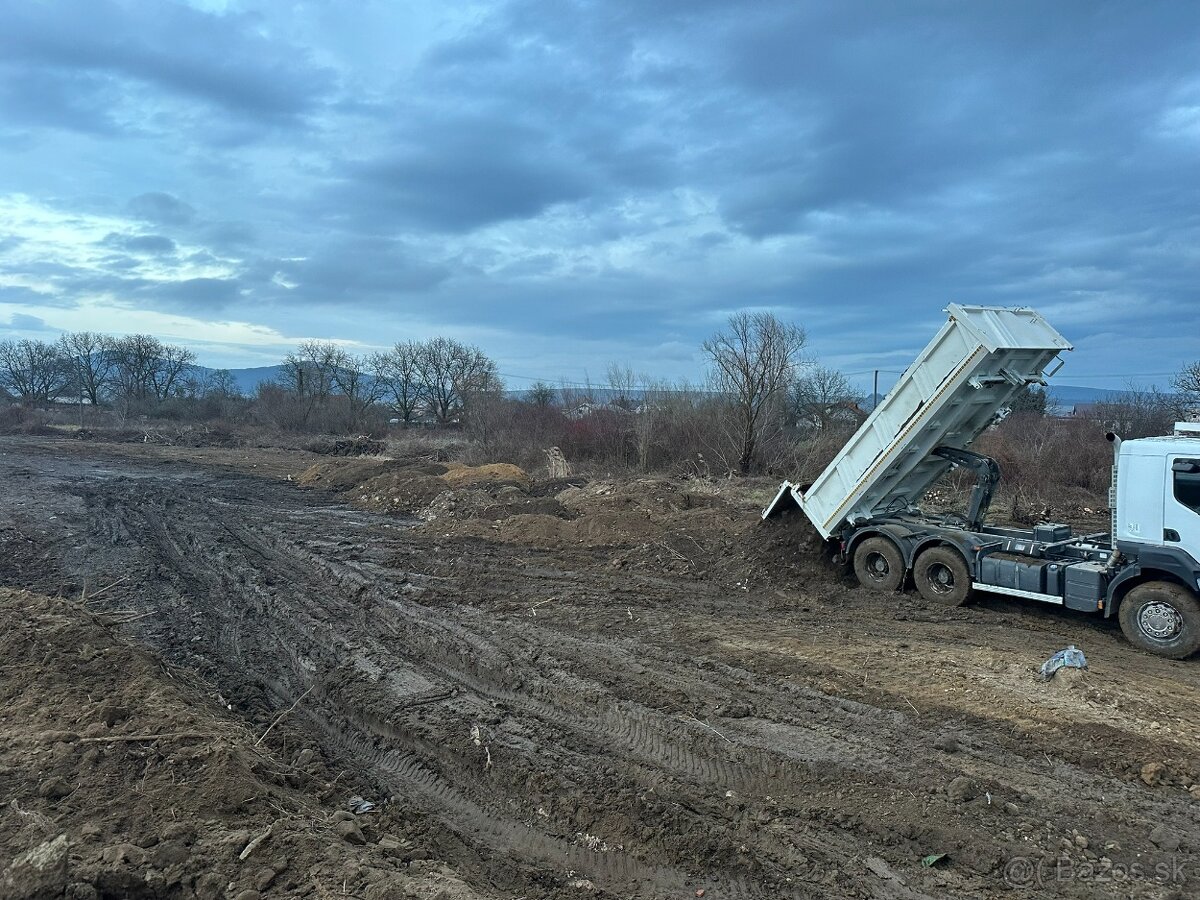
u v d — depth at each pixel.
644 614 10.27
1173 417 24.67
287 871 4.13
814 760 6.01
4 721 5.88
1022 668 7.88
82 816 4.57
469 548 14.75
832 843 4.96
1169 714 6.69
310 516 18.53
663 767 6.01
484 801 5.67
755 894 4.52
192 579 12.16
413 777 6.10
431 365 68.00
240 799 4.76
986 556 10.18
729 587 11.80
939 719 6.68
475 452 31.75
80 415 54.81
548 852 5.01
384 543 15.11
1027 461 22.30
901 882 4.57
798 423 29.98
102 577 12.04
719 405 29.36
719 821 5.23
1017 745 6.17
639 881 4.68
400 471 22.64
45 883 3.76
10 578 11.80
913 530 11.06
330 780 5.97
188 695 6.91
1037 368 10.74
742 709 6.95
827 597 11.16
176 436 44.47
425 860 4.71
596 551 14.52
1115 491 9.16
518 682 7.84
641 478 25.48
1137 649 8.77
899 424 10.66
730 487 23.83
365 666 8.41
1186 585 8.48
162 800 4.71
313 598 11.18
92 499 19.69
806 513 12.07
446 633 9.47
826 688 7.42
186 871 4.09
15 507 17.89
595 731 6.71
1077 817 5.15
